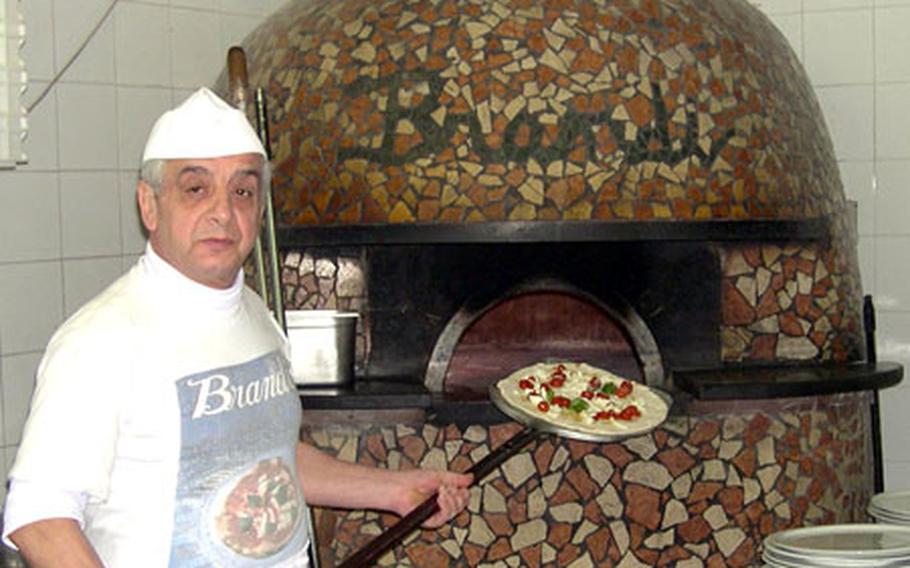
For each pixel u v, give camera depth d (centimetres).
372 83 489
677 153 484
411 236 476
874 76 596
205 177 265
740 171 493
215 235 264
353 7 511
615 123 480
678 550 482
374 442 475
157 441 261
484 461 344
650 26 496
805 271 520
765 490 490
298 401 290
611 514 478
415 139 480
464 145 477
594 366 515
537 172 475
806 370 505
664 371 505
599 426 364
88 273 521
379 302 500
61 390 254
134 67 536
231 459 268
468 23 489
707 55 499
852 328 539
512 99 479
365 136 485
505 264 500
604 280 503
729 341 511
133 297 266
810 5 601
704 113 490
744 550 487
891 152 596
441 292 500
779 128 511
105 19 525
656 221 478
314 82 498
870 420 552
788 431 494
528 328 519
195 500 264
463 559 476
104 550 261
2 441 491
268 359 280
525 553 476
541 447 474
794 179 510
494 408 470
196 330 268
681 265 505
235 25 579
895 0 592
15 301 495
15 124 467
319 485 325
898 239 596
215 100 274
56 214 509
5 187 491
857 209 599
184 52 556
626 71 485
